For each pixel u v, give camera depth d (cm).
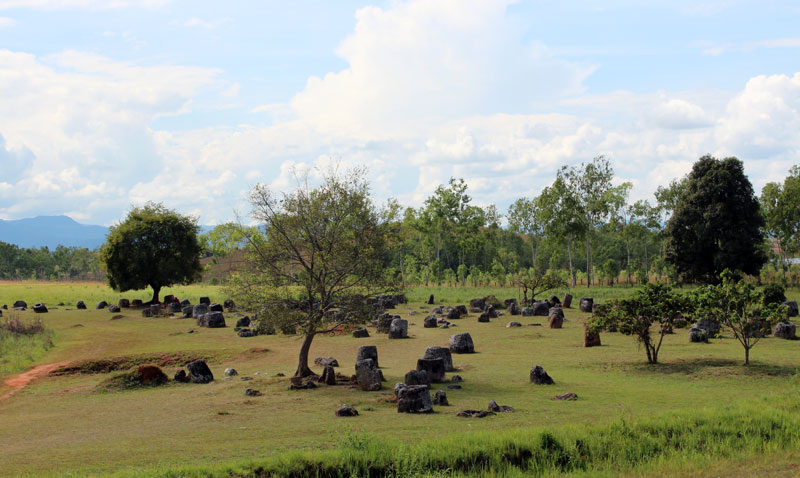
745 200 7144
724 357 2839
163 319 5812
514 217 11550
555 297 6316
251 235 2752
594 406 1931
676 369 2619
